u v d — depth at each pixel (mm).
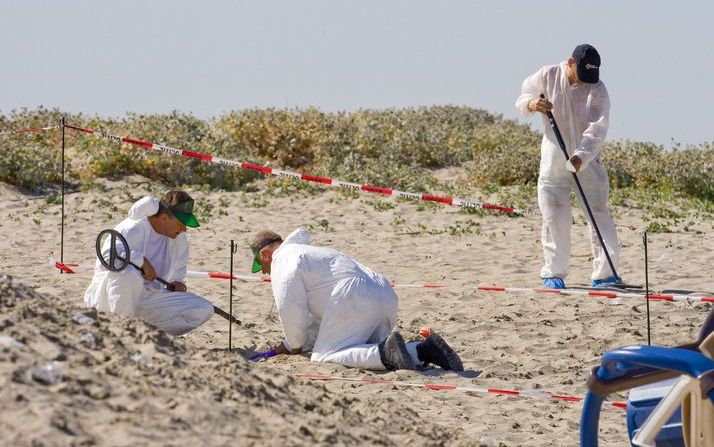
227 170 58188
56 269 35844
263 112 71875
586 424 12469
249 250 41562
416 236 45312
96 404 12109
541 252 41656
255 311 29969
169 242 24891
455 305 31266
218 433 11984
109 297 23781
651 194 57219
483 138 78375
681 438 14414
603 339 26672
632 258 40438
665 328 27891
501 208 39500
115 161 55625
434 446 14062
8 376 12117
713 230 46875
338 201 52906
